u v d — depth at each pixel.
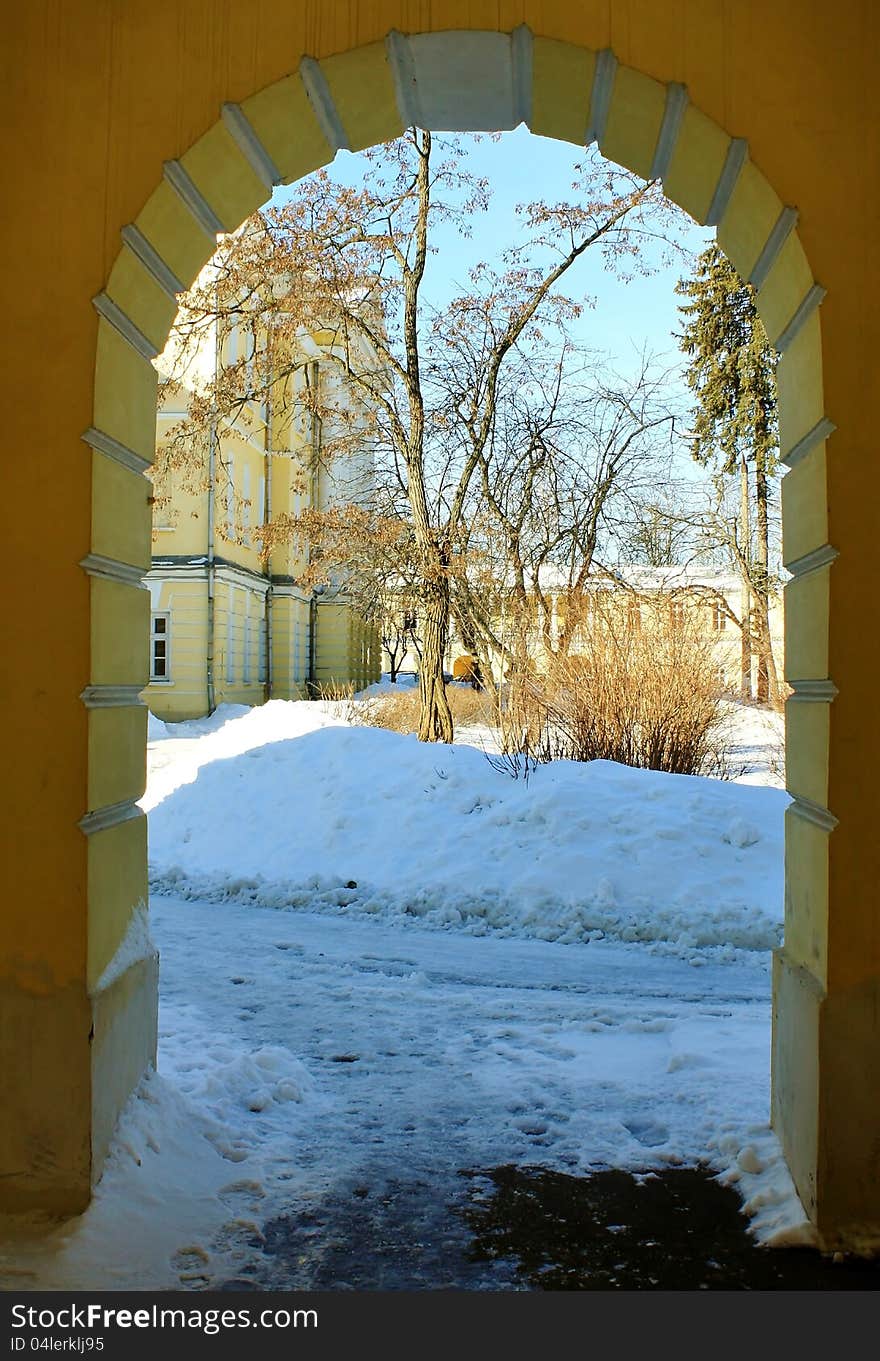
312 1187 3.70
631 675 11.08
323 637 36.94
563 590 12.84
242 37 3.64
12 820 3.45
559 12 3.61
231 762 11.41
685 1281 3.09
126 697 3.93
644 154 4.04
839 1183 3.27
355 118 4.00
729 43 3.56
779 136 3.51
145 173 3.57
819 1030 3.29
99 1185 3.45
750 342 28.75
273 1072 4.70
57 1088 3.39
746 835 8.62
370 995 6.14
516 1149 4.02
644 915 7.82
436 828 9.41
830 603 3.35
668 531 20.33
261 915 8.38
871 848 3.32
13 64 3.58
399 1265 3.19
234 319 17.42
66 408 3.49
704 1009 5.90
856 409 3.38
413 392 16.45
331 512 17.17
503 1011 5.84
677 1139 4.09
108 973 3.65
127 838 3.91
